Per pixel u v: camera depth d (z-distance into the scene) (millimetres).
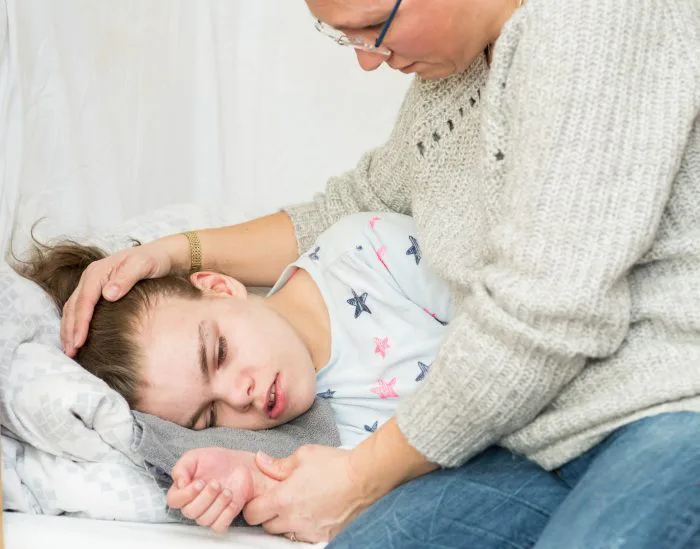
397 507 1143
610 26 1086
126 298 1465
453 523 1115
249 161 2240
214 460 1241
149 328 1423
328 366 1511
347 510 1211
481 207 1324
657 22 1098
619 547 898
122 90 1981
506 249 1097
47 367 1328
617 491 944
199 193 2176
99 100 1918
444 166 1407
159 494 1289
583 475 1048
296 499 1208
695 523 895
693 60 1089
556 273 1052
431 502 1136
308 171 2266
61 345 1462
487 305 1081
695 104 1081
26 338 1402
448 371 1108
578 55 1085
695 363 1051
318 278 1565
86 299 1457
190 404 1396
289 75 2244
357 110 2271
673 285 1099
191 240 1616
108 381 1409
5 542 1147
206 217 1847
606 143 1067
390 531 1118
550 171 1075
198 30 2133
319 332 1535
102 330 1439
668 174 1066
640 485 934
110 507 1271
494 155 1217
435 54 1213
